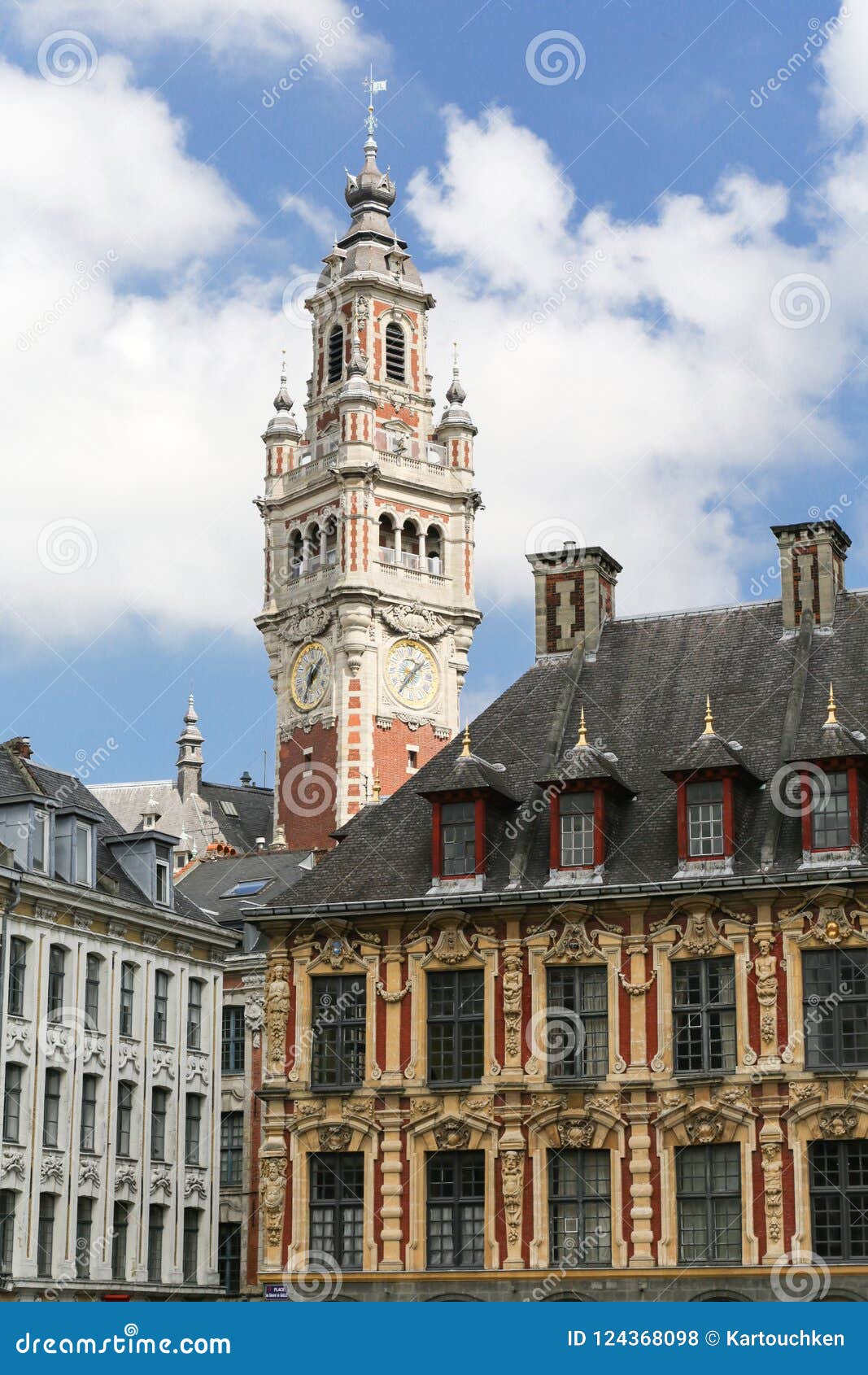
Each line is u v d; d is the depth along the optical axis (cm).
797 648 6169
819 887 5519
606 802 5866
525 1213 5616
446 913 5850
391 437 14312
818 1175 5419
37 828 7112
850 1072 5409
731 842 5675
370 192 15162
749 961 5572
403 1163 5738
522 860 5906
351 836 6219
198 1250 7731
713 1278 5431
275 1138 5878
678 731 6128
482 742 6316
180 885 9444
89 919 7262
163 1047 7650
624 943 5697
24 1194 6775
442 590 14262
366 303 14650
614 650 6456
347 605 13725
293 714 14038
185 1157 7719
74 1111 7081
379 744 13688
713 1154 5528
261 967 8694
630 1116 5588
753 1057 5509
